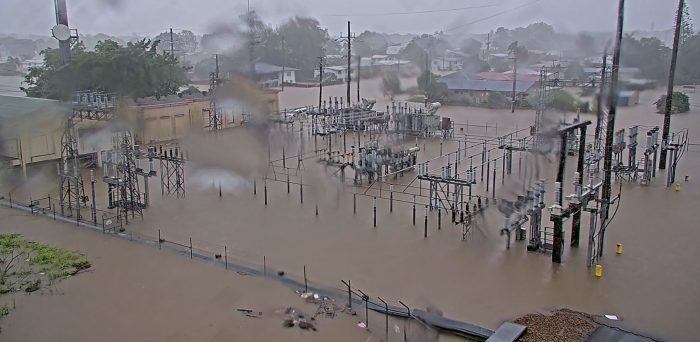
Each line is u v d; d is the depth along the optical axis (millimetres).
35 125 29484
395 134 40281
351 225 22703
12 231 22453
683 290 16469
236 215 24219
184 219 23781
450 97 57125
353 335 14328
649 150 27516
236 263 19047
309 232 22016
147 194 25234
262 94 44969
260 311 15680
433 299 16156
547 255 19219
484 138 40000
